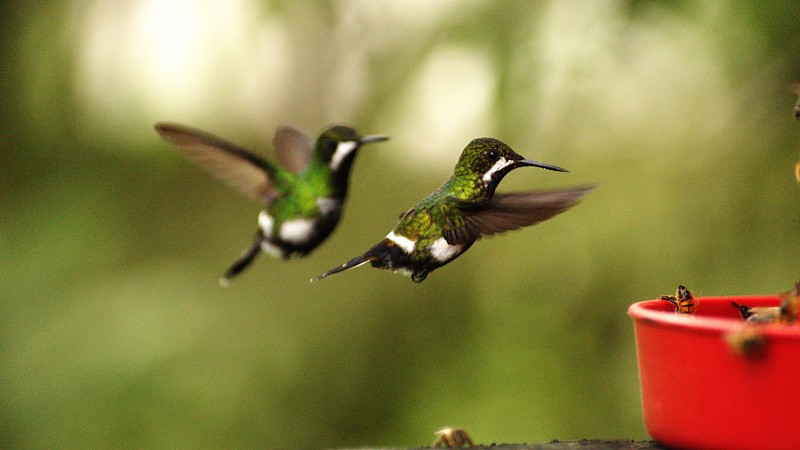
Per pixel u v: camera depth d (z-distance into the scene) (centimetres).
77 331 1120
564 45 778
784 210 849
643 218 898
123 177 1205
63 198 1204
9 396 1095
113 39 1134
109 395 1080
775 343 382
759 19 763
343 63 1080
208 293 1158
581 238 927
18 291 1155
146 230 1203
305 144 717
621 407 1029
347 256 1131
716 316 489
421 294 1134
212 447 1078
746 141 859
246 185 682
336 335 1141
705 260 881
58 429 1070
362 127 982
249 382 1104
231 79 1122
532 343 1059
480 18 809
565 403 1045
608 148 903
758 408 386
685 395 408
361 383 1135
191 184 1210
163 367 1091
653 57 868
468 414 1073
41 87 1136
